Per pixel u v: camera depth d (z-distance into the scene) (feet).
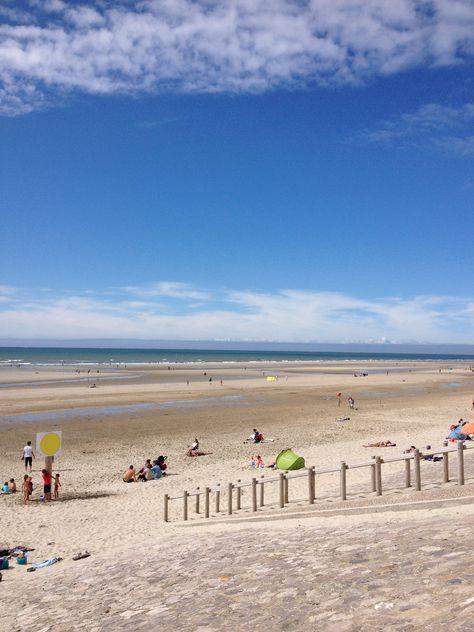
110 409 166.30
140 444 114.11
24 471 91.97
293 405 180.04
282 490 53.36
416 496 44.37
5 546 55.31
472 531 29.22
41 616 29.17
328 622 19.88
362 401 194.59
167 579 31.73
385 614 19.33
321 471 51.16
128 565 38.52
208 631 21.71
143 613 26.04
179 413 159.22
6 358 613.93
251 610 23.22
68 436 122.72
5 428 131.75
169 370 390.01
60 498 75.56
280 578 27.22
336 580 24.88
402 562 25.52
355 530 36.09
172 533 52.95
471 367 535.19
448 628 16.49
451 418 146.10
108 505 71.00
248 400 193.26
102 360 595.47
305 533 38.24
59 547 54.13
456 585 20.51
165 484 81.30
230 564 32.32
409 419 145.18
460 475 46.68
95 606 29.04
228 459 98.27
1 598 36.19
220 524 51.55
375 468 50.44
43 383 258.57
